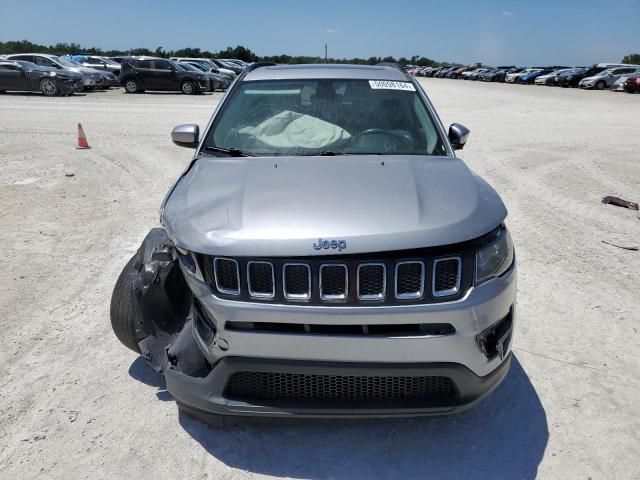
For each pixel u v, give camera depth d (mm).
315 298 2107
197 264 2254
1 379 3033
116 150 10078
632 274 4551
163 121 14328
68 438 2588
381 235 2119
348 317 2090
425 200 2396
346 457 2480
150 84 24938
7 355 3264
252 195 2475
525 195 7168
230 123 3412
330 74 3777
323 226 2180
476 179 2818
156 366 2721
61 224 5719
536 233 5617
